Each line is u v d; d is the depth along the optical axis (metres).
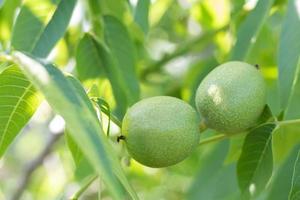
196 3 0.84
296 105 0.61
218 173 0.73
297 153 0.53
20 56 0.40
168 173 0.97
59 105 0.36
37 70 0.38
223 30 0.80
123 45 0.62
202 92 0.52
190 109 0.50
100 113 0.47
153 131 0.49
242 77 0.52
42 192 1.07
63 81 0.40
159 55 0.97
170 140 0.49
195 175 0.74
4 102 0.48
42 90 0.37
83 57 0.61
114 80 0.61
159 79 0.86
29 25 0.56
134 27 0.77
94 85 0.49
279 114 0.54
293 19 0.55
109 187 0.36
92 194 1.00
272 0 0.59
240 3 0.67
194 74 0.79
